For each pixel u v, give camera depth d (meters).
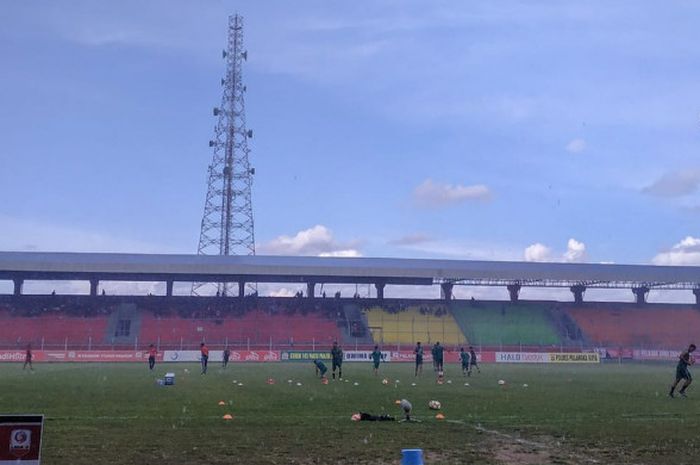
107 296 82.75
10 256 77.25
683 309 91.94
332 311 85.06
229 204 103.69
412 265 83.25
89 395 26.94
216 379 39.06
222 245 102.56
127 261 79.06
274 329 80.25
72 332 75.62
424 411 21.34
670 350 80.50
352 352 72.88
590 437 15.91
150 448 14.06
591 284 91.44
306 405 23.12
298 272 81.12
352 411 21.19
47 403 23.48
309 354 72.50
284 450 13.91
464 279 86.81
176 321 79.81
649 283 88.31
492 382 37.31
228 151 104.44
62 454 13.34
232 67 106.12
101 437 15.46
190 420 18.61
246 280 84.88
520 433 16.45
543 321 86.88
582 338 83.94
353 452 13.71
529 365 67.75
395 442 14.92
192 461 12.77
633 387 33.78
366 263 83.06
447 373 47.78
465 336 82.50
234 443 14.71
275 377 41.31
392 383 35.69
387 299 88.62
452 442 15.03
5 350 68.50
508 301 91.25
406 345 77.19
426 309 87.44
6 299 80.00
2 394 27.25
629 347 81.88
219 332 78.62
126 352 69.31
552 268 85.06
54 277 81.31
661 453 13.92
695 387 34.50
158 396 26.67
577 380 40.06
